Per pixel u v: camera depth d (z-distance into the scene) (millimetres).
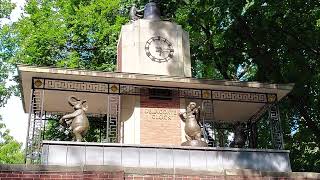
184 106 17562
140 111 17172
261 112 19547
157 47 18281
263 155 16047
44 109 19016
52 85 16484
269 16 21266
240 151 15883
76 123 15375
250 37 23312
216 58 25391
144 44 18219
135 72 17656
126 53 18094
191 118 16359
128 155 15047
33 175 13555
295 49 23094
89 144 14906
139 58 17938
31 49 25844
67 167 13797
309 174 15375
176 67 18172
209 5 21516
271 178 15062
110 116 18016
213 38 25406
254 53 23828
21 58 26656
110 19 27312
